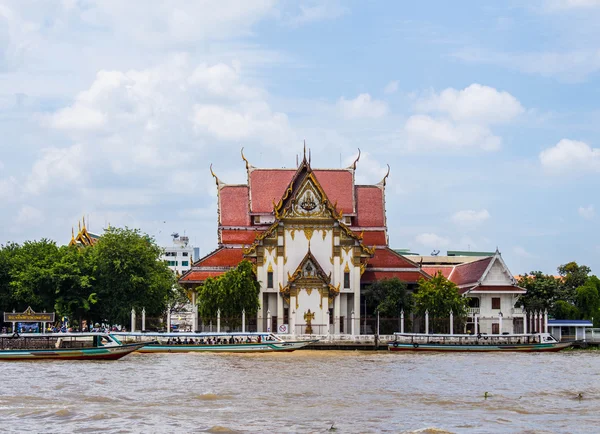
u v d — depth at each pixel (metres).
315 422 56.66
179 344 118.06
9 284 133.25
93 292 137.25
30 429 53.66
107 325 147.38
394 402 66.00
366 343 128.88
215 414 59.34
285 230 146.12
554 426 56.00
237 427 54.69
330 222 146.75
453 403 65.81
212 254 153.38
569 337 153.88
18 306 136.25
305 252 146.00
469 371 91.38
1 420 56.44
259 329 144.38
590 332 157.50
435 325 137.88
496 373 89.38
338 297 144.38
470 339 128.50
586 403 66.31
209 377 81.75
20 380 77.38
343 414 59.97
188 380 78.94
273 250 145.88
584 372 91.62
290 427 54.84
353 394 70.31
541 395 71.00
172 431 53.28
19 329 130.38
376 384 77.56
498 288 149.00
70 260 137.62
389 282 144.38
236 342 119.88
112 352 101.12
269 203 157.38
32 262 135.75
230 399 66.69
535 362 106.06
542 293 163.25
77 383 75.38
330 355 115.62
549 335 131.00
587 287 170.62
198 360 103.19
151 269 143.38
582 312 169.75
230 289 136.50
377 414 60.12
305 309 143.38
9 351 98.75
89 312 140.50
